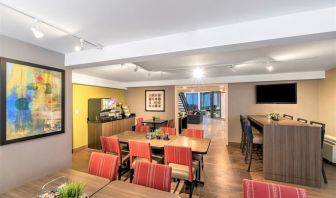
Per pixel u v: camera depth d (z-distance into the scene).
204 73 5.08
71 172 1.83
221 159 4.34
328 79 4.46
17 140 2.13
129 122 6.60
